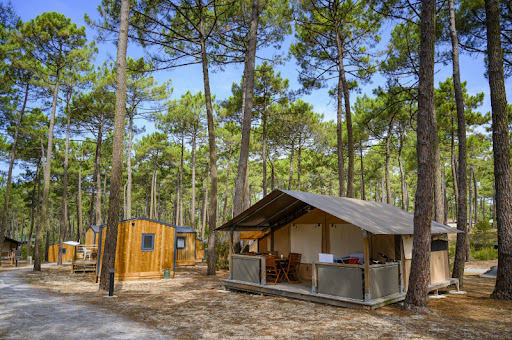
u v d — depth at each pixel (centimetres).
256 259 991
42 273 1688
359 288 766
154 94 2673
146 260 1373
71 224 5866
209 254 1482
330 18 1784
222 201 6322
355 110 2739
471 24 1357
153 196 4231
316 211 1117
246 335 557
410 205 5797
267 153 3469
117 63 1116
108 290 1061
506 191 899
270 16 1825
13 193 5388
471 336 552
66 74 2328
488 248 2286
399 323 632
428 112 797
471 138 2372
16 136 2527
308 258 1117
